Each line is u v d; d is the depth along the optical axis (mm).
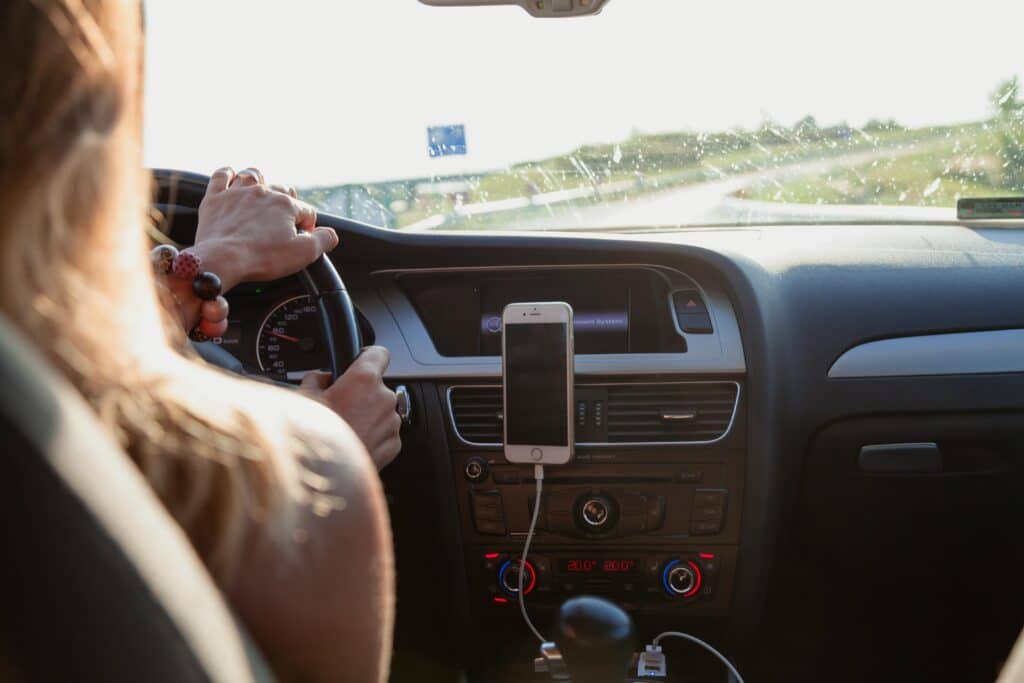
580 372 2131
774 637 2365
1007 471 2170
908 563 2238
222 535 458
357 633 521
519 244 2180
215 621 431
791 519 2229
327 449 511
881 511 2203
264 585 482
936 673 2340
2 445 365
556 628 1676
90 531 378
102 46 426
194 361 535
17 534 364
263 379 1268
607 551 2205
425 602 2301
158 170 1990
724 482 2152
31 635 365
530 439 2062
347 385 1152
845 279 2213
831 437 2170
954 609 2289
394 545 2266
